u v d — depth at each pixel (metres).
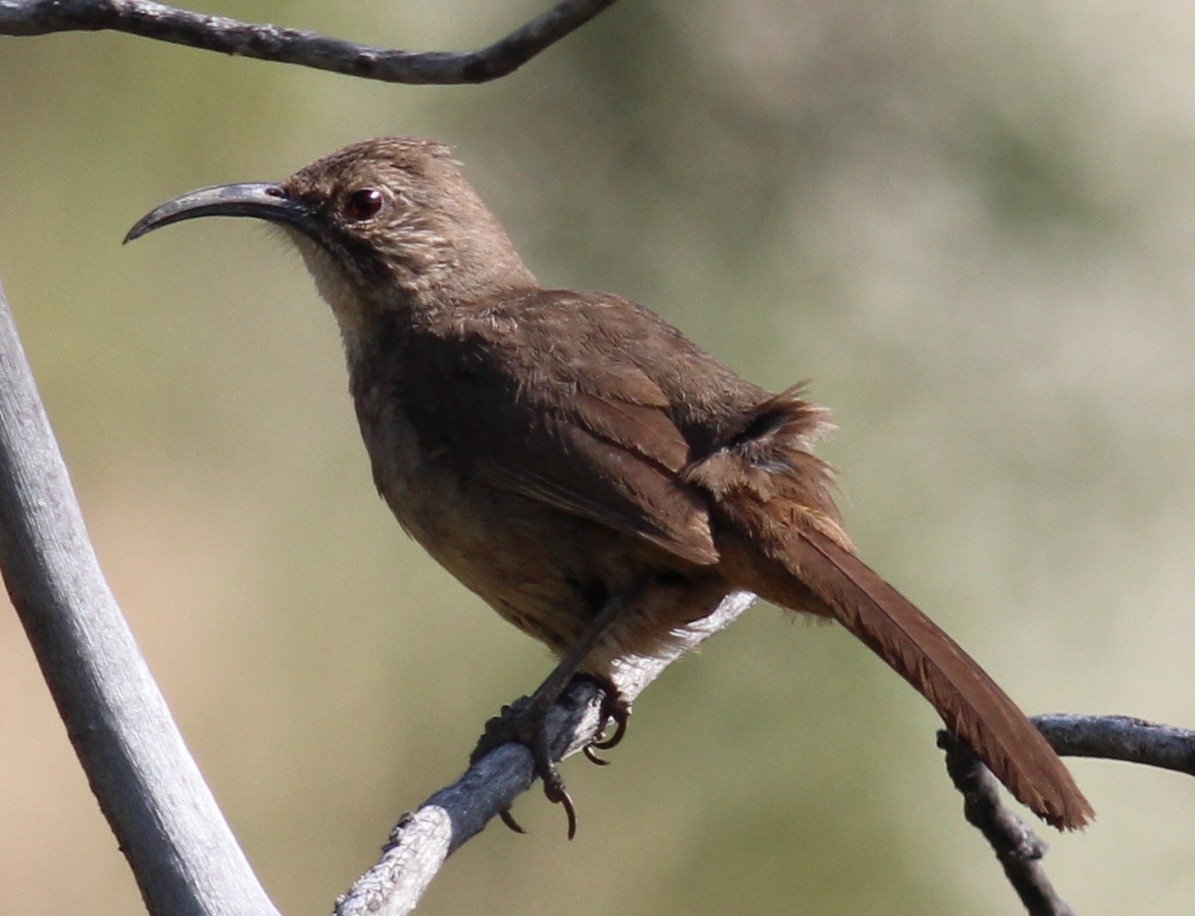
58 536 5.15
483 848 11.29
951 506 11.37
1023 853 6.89
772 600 7.23
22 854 14.02
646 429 7.52
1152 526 11.77
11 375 5.15
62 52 12.11
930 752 10.65
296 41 5.78
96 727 5.10
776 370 11.04
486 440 7.70
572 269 11.14
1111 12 11.75
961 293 11.48
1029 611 11.55
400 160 8.75
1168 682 11.67
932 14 11.36
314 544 13.06
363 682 12.59
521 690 12.09
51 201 12.46
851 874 10.52
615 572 7.55
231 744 12.69
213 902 5.04
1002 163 11.48
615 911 10.81
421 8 11.48
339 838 12.38
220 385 13.39
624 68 11.18
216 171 12.12
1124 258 11.60
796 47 11.32
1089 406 11.61
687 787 10.73
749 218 11.20
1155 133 11.63
